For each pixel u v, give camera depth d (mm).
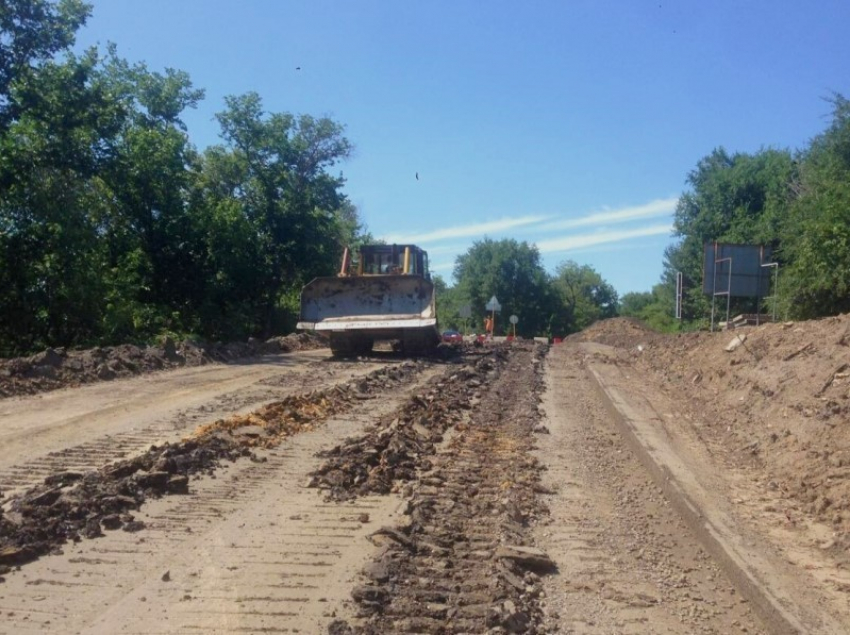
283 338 25672
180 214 30578
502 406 13727
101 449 9211
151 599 5301
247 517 7055
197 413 11562
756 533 6977
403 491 8031
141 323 27375
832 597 5605
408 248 23188
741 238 37562
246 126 36031
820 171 26922
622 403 13500
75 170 25219
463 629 5031
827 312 21188
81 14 24062
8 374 13453
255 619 5035
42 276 23656
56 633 4797
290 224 36438
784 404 10969
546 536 7094
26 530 6293
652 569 6387
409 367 19016
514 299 78062
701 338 20453
